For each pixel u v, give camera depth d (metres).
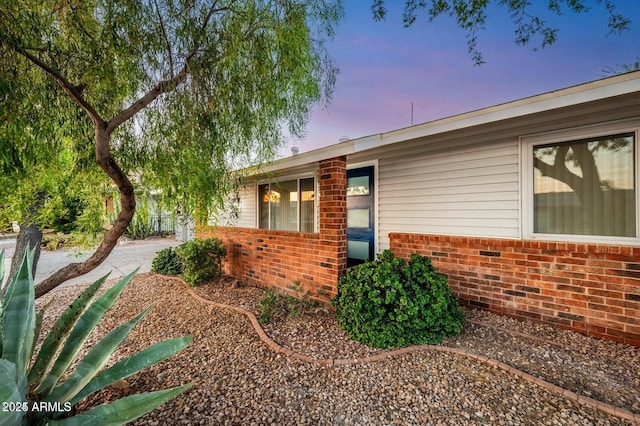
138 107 2.23
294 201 6.23
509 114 2.99
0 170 1.81
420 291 3.16
